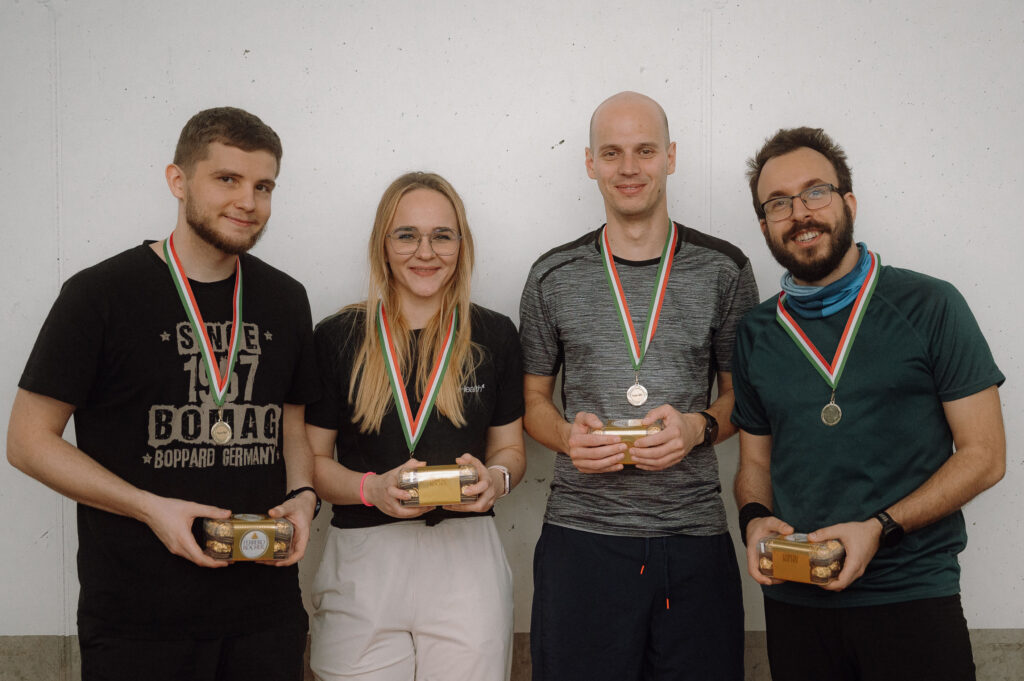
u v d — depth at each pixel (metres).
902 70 3.02
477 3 3.04
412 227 2.35
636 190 2.42
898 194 3.04
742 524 2.26
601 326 2.47
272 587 2.08
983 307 3.04
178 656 1.96
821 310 2.19
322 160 3.06
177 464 1.98
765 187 2.20
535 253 3.08
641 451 2.18
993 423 2.05
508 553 3.10
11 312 3.03
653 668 2.37
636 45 3.04
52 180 3.03
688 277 2.48
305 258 3.07
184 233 2.07
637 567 2.34
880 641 2.03
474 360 2.43
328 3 3.03
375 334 2.42
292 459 2.30
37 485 3.04
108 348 1.95
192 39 3.03
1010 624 3.06
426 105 3.05
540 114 3.05
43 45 3.01
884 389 2.09
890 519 1.99
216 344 2.05
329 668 2.32
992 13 3.00
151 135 3.04
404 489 2.09
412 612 2.31
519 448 2.51
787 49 3.03
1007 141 3.02
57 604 3.05
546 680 2.38
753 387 2.31
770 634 2.21
